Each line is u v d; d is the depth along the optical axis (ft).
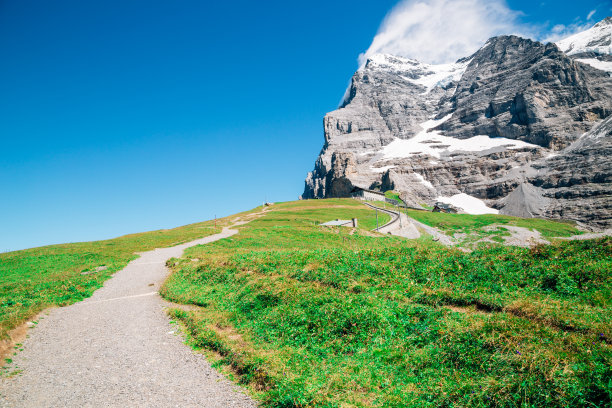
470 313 45.09
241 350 43.45
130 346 49.67
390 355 38.83
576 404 25.76
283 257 92.22
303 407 30.86
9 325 53.93
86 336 54.70
